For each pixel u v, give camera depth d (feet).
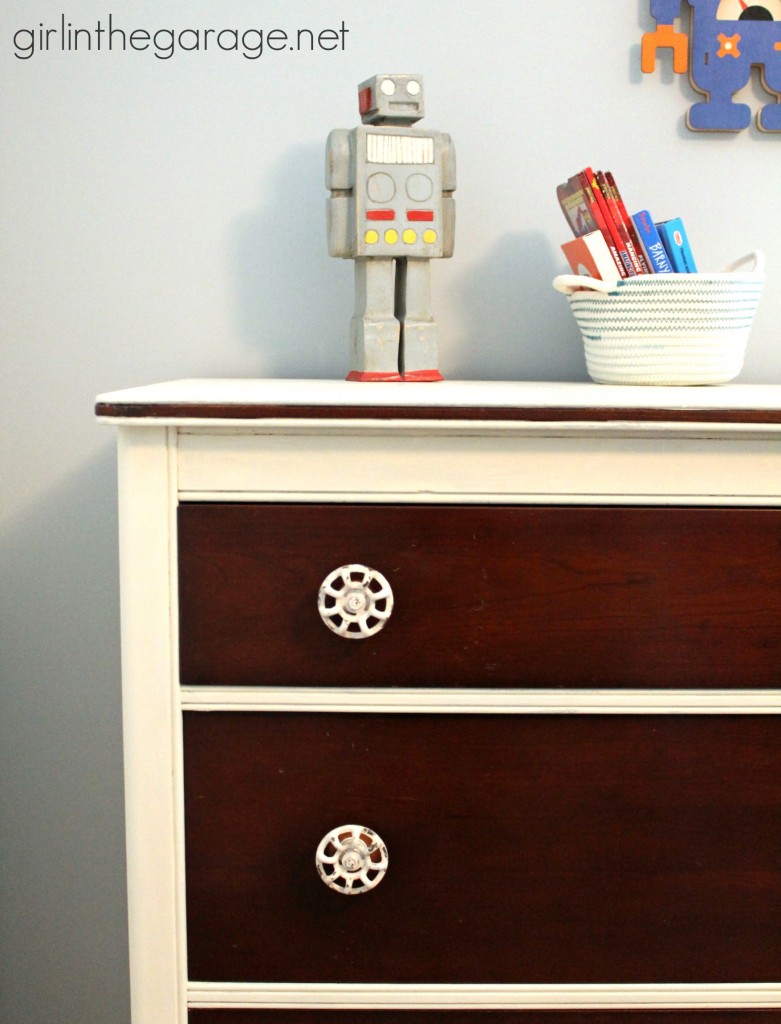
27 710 4.03
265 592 2.43
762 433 2.45
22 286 3.85
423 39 3.81
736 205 3.94
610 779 2.51
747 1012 2.58
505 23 3.81
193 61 3.79
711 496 2.47
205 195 3.85
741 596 2.48
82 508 3.97
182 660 2.45
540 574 2.45
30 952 4.07
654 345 3.24
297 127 3.83
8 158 3.80
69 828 4.05
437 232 3.33
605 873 2.52
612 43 3.84
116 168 3.82
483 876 2.51
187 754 2.48
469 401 2.33
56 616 4.00
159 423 2.32
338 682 2.46
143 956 2.51
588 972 2.54
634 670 2.48
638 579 2.46
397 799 2.50
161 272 3.87
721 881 2.54
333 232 3.33
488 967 2.53
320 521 2.42
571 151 3.88
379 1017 2.54
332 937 2.52
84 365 3.90
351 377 3.45
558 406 2.34
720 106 3.82
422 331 3.40
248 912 2.51
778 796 2.53
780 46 3.83
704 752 2.52
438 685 2.47
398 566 2.44
